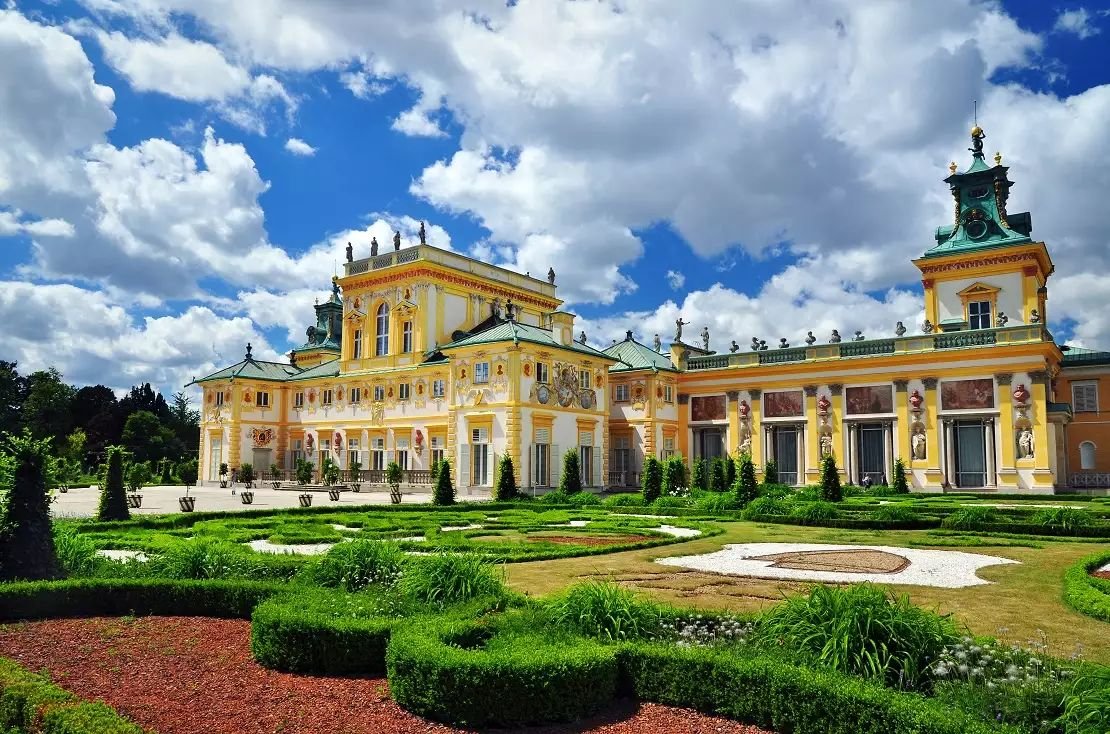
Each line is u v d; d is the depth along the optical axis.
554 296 77.31
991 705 7.86
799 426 61.69
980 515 29.52
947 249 65.25
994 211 65.44
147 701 9.47
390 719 9.04
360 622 10.95
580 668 9.07
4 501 15.05
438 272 65.31
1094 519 28.03
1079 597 14.66
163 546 22.34
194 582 14.12
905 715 7.47
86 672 10.60
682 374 67.50
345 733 8.57
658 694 9.48
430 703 9.02
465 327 67.56
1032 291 61.59
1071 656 10.77
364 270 69.44
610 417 67.00
